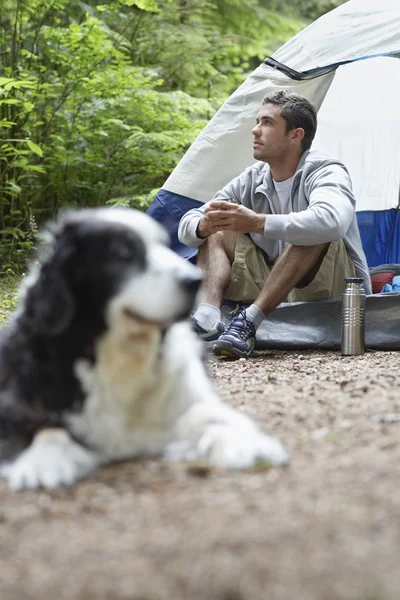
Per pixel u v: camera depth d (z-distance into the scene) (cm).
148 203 887
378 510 183
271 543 169
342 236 467
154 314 232
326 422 273
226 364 448
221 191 534
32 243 852
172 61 1103
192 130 951
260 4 1277
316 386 345
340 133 695
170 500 203
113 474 229
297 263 473
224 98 1109
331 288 503
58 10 966
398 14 546
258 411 296
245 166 570
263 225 464
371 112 686
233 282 511
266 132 493
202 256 517
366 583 149
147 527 185
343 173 491
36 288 243
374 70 688
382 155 687
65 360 237
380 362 438
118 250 235
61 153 915
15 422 240
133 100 911
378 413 280
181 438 250
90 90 911
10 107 877
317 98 584
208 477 219
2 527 192
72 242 238
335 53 547
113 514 196
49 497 212
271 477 214
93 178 966
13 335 248
